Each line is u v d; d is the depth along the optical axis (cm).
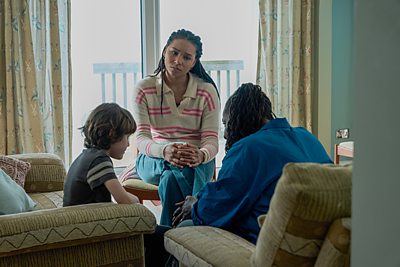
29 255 178
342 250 113
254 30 475
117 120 221
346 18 477
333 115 485
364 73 87
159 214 390
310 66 452
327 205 112
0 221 171
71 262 185
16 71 378
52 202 275
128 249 194
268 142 181
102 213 184
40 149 388
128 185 303
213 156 297
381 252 86
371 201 88
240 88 207
